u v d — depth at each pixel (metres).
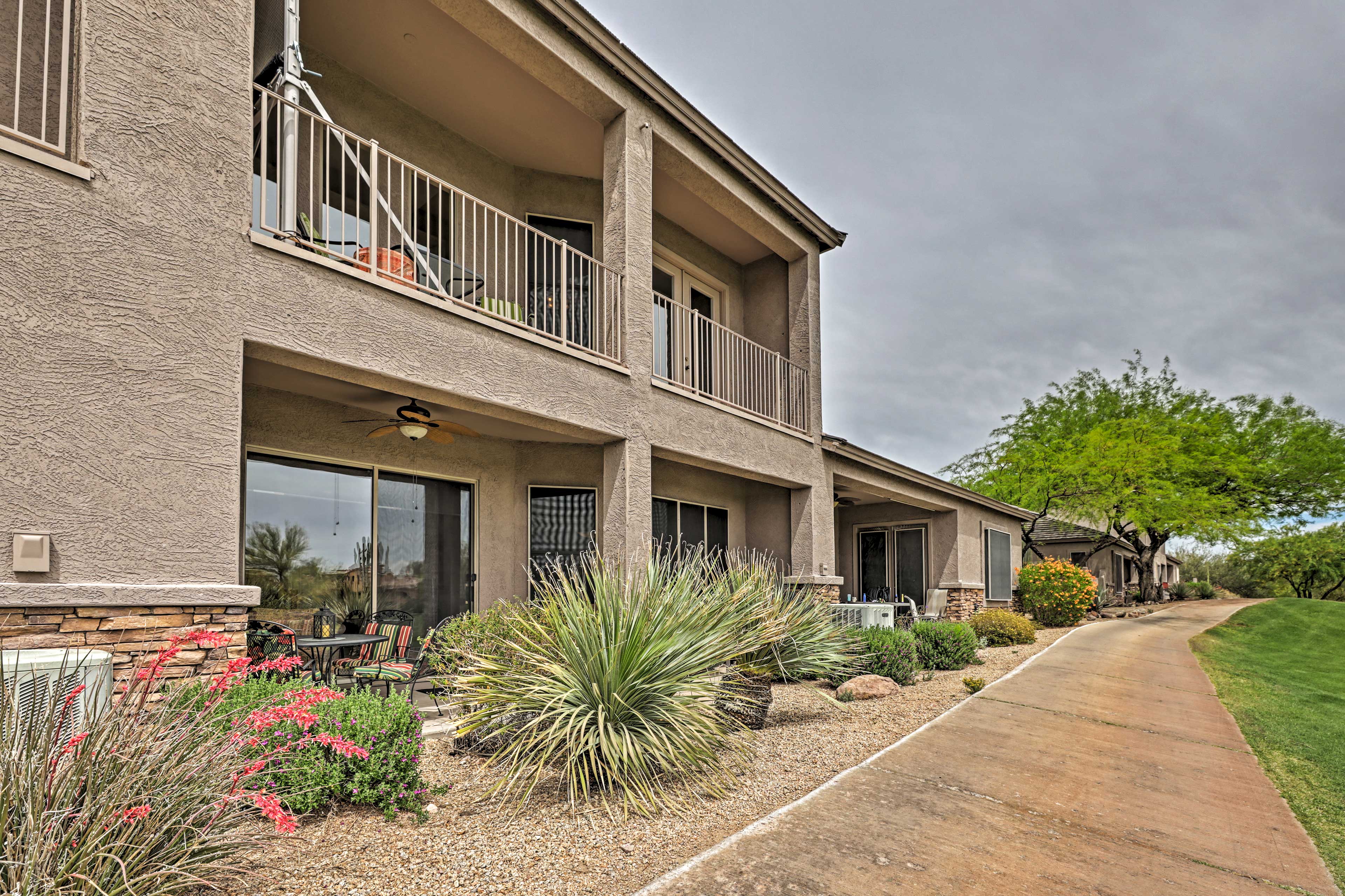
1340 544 36.41
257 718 3.07
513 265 9.32
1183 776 5.29
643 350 7.94
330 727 3.79
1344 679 11.69
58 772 2.49
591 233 9.96
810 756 5.34
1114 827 4.20
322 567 7.19
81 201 3.88
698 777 4.55
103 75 4.02
